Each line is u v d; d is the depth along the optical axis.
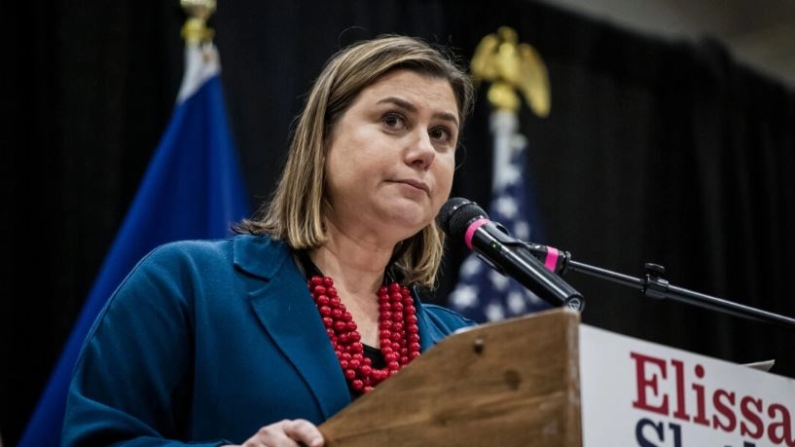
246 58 12.20
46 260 10.50
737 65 16.38
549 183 14.26
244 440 5.09
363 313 5.93
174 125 10.76
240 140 11.92
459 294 12.34
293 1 12.61
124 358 5.24
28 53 10.95
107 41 11.26
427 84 5.98
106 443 4.96
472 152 13.62
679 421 4.32
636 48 15.61
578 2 15.47
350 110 5.93
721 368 4.52
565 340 3.85
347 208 5.86
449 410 4.05
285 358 5.30
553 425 3.80
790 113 16.66
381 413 4.21
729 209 15.73
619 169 14.95
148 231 10.27
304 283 5.68
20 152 10.70
